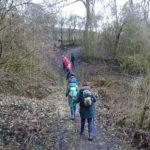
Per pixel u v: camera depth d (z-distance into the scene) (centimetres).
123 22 2420
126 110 930
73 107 823
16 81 1141
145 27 2219
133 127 810
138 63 1852
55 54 2536
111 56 2544
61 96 1230
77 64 2339
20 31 1148
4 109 723
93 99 670
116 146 652
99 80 1667
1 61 1098
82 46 2919
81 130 687
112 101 1138
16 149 494
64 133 670
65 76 1962
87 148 607
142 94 946
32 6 1116
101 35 2656
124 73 1877
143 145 679
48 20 1403
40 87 1260
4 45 1103
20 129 589
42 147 543
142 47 2095
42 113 793
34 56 1359
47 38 1686
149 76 1054
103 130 760
